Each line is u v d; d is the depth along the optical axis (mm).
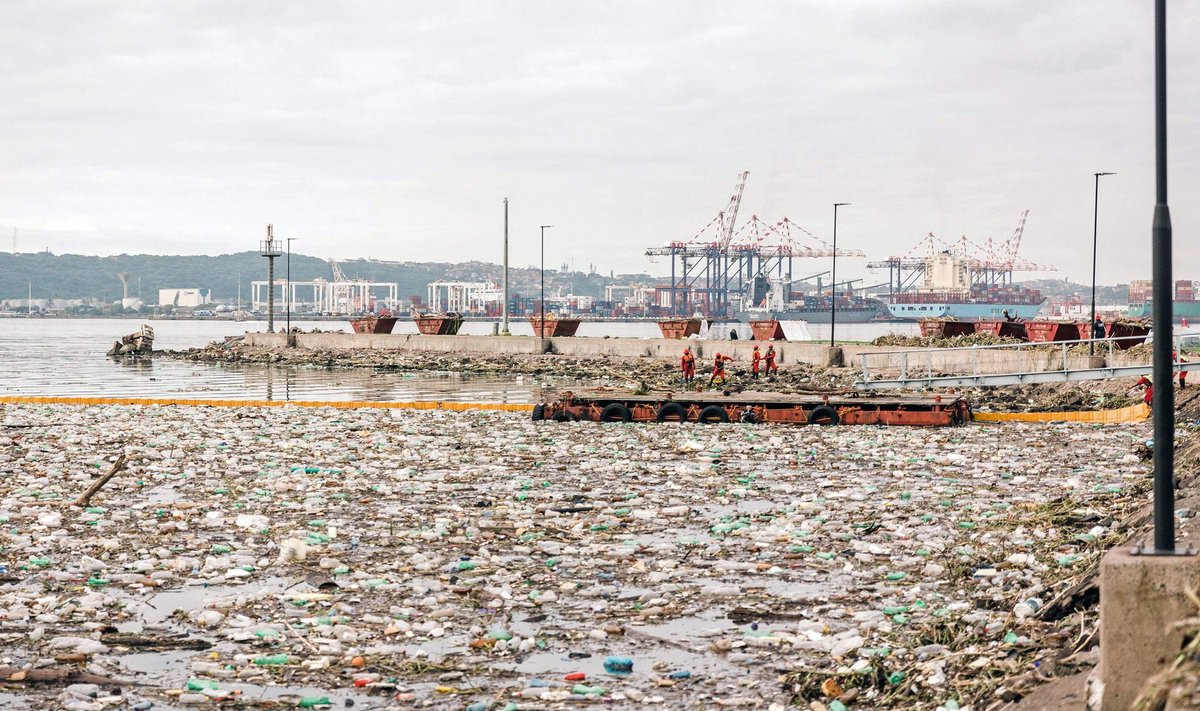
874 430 42375
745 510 24438
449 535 21422
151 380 76500
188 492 26594
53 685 12695
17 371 88250
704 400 45469
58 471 29828
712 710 11891
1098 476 28891
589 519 23281
